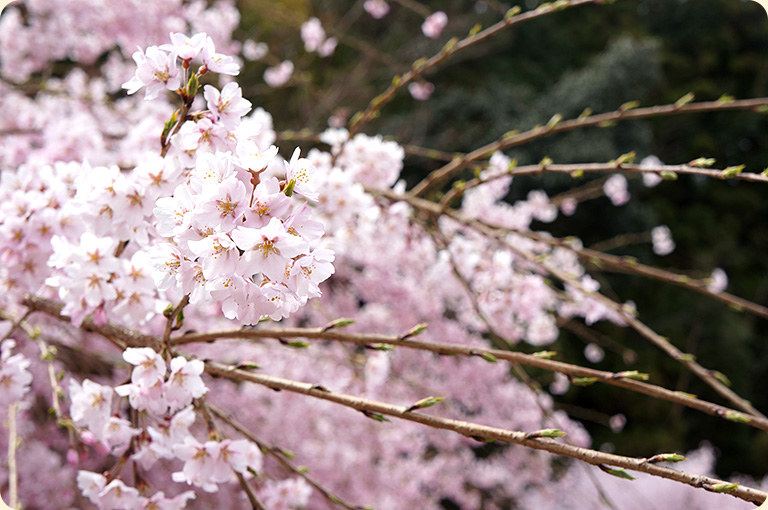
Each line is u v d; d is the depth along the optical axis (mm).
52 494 3074
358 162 2307
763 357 10492
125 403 1540
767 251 11445
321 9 9375
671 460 928
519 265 3457
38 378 2918
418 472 4461
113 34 3451
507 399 4137
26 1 3352
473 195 3160
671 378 9688
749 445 9594
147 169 1285
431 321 3537
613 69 10320
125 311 1447
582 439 4828
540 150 9844
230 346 3674
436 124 10484
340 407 3812
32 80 4047
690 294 10188
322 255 937
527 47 11883
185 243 945
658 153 11781
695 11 12719
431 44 10508
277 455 1512
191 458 1357
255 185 940
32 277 1616
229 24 4016
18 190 1660
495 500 5461
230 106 1196
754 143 11938
